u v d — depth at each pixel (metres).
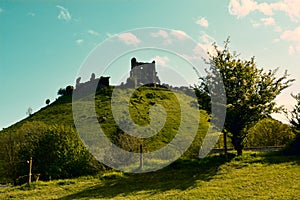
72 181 20.84
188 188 16.81
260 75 22.95
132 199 15.70
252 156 22.09
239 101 22.20
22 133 36.25
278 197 14.07
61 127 28.66
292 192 14.59
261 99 22.19
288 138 27.89
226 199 14.43
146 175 20.78
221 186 16.52
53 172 24.52
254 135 29.05
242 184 16.47
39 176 25.17
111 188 18.56
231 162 21.05
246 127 22.84
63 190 18.91
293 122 23.44
